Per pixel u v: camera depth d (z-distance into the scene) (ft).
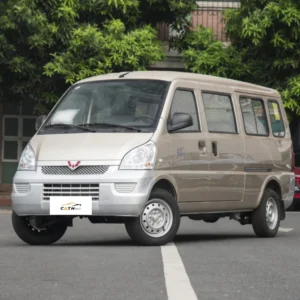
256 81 89.81
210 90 50.31
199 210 48.37
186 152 47.09
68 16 83.92
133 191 43.98
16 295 28.58
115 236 52.16
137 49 85.30
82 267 35.22
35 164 45.62
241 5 90.48
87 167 44.60
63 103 48.65
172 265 35.94
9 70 81.25
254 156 52.80
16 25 79.77
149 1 91.04
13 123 100.27
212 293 29.07
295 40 87.45
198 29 93.45
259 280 32.19
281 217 55.47
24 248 43.39
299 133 91.20
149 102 46.85
